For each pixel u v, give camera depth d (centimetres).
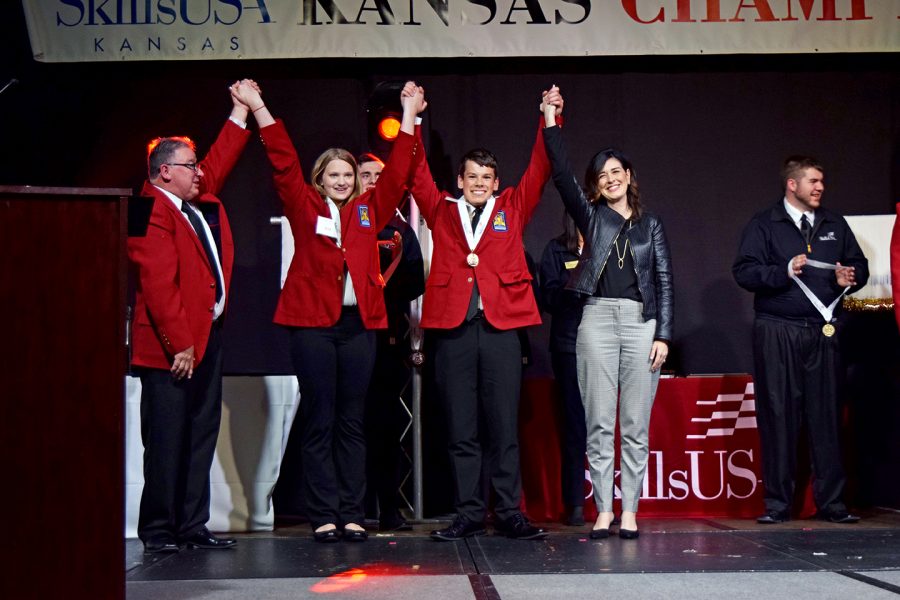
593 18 461
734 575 266
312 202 357
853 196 486
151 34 458
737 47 461
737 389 413
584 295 361
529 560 300
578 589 249
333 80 485
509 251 357
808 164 403
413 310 401
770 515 392
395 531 389
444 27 460
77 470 190
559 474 412
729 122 488
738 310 483
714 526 383
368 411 396
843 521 391
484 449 432
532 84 486
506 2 460
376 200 363
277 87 486
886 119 488
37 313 190
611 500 353
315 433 353
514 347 355
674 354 482
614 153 361
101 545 190
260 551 329
